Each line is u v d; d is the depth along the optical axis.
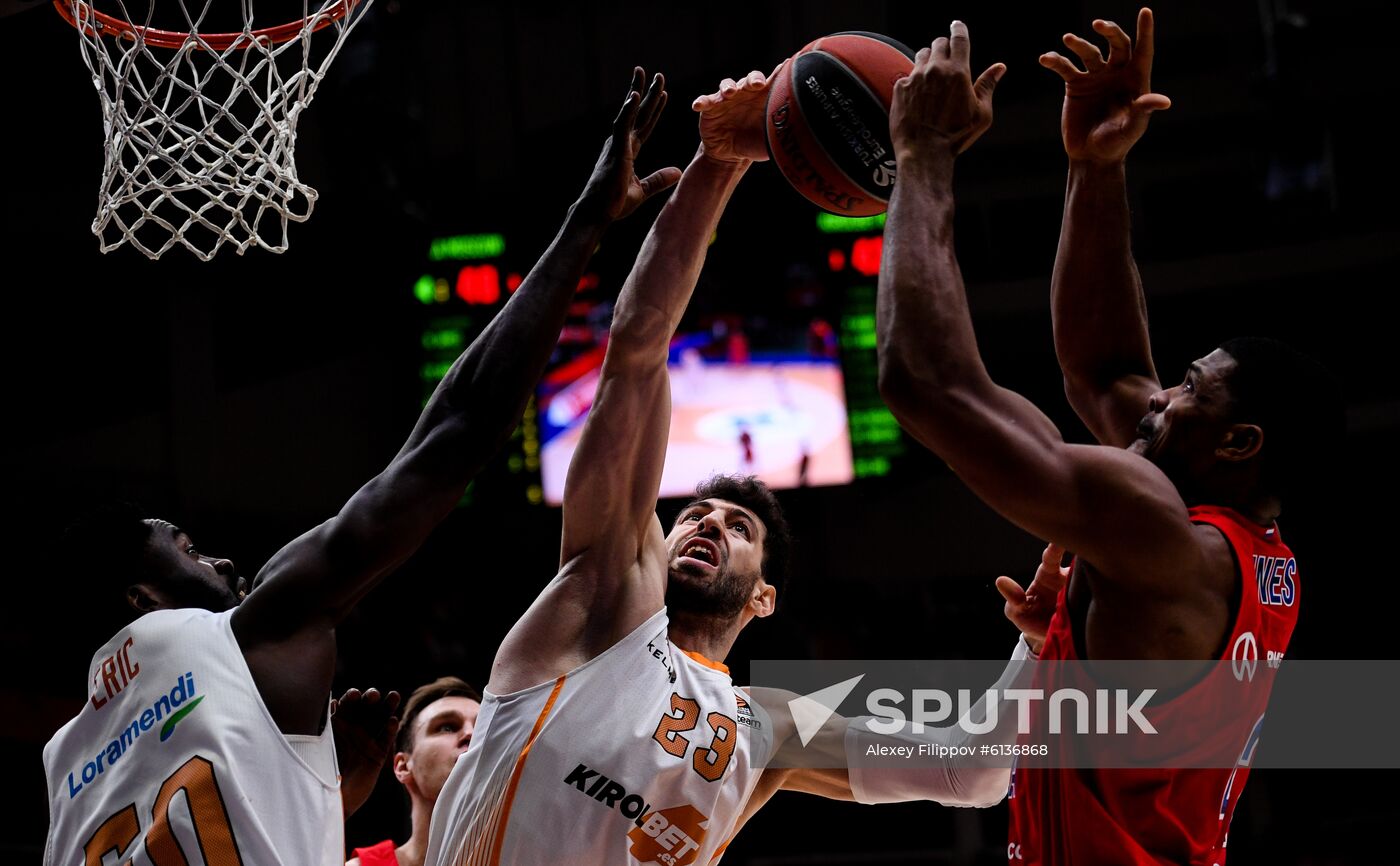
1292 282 10.40
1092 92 2.23
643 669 2.65
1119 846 1.87
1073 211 2.34
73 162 10.44
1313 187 10.53
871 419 10.30
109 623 2.32
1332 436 2.02
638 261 2.86
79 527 2.37
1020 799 2.00
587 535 2.73
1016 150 11.10
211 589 2.40
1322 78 10.45
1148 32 2.14
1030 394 10.76
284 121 3.20
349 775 2.73
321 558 2.18
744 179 10.60
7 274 10.32
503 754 2.56
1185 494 2.05
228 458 10.80
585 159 11.36
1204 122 10.96
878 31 11.28
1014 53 11.21
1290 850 8.30
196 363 10.86
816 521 10.81
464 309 10.80
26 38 9.27
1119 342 2.34
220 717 2.10
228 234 3.08
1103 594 1.88
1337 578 9.82
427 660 9.70
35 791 8.23
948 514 10.70
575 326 10.56
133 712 2.17
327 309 11.15
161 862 2.02
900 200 1.96
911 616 9.86
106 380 10.59
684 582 2.99
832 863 8.33
